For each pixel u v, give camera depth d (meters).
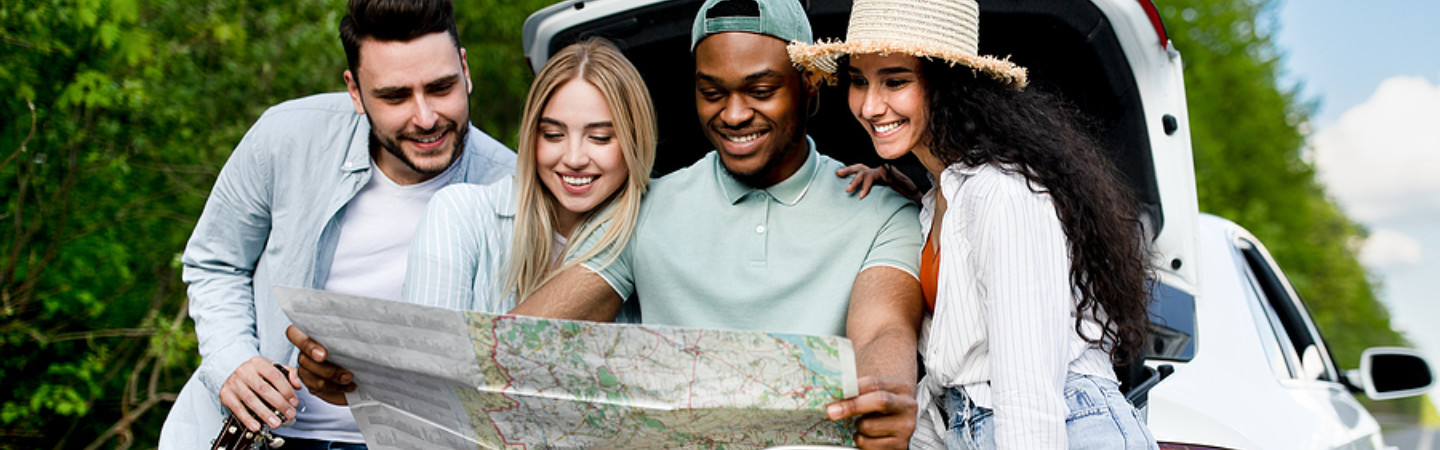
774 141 2.29
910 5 2.06
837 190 2.35
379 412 2.02
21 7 4.70
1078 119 2.52
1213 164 11.45
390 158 2.59
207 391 2.62
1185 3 11.59
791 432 1.76
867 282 2.22
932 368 2.08
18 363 4.98
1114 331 2.09
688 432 1.79
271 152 2.62
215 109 5.91
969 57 2.01
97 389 5.05
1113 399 2.04
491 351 1.76
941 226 2.08
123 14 4.79
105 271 5.18
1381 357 3.28
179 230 5.49
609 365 1.72
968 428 2.04
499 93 8.48
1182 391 2.56
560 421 1.83
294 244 2.62
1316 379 3.04
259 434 2.38
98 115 5.21
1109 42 2.66
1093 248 2.01
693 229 2.33
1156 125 2.73
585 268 2.33
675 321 2.30
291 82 6.21
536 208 2.38
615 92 2.27
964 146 2.02
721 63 2.24
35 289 5.09
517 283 2.38
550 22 3.06
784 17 2.26
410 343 1.82
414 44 2.38
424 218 2.37
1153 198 2.77
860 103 2.16
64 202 5.00
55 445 5.16
